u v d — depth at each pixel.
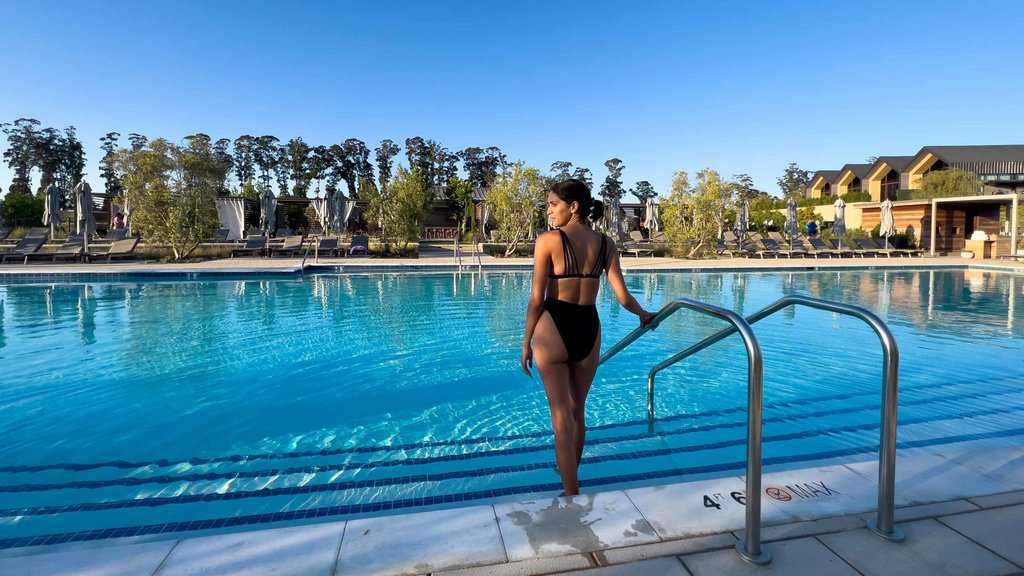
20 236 24.03
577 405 2.54
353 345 6.78
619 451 3.49
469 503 2.87
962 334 7.47
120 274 13.41
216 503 2.87
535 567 1.60
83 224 17.73
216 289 12.12
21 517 2.73
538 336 2.37
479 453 3.54
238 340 7.04
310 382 5.20
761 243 24.27
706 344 3.33
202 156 27.34
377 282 13.70
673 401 4.55
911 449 3.49
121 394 4.80
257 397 4.74
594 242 2.38
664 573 1.58
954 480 2.19
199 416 4.26
